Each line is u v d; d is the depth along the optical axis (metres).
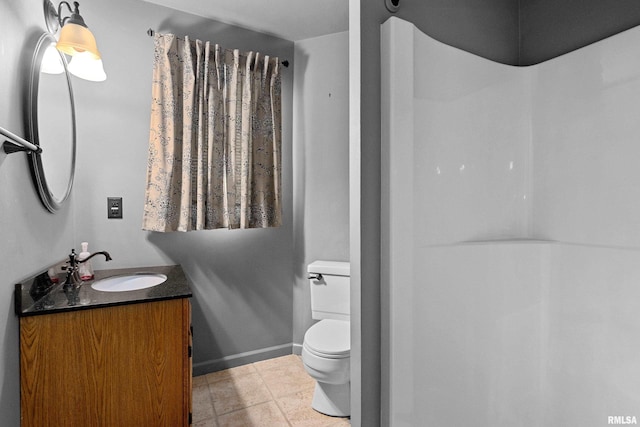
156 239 2.30
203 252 2.46
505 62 1.65
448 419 1.30
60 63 1.74
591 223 1.40
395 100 1.17
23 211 1.36
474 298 1.39
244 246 2.61
